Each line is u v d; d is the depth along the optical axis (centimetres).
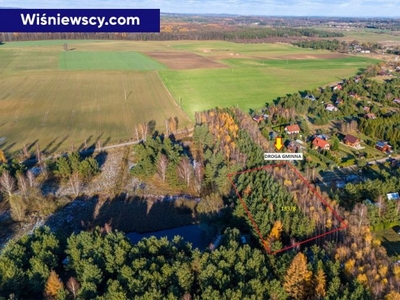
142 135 11419
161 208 8025
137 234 7256
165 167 8950
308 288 5009
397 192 7819
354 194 7631
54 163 9188
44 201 8019
